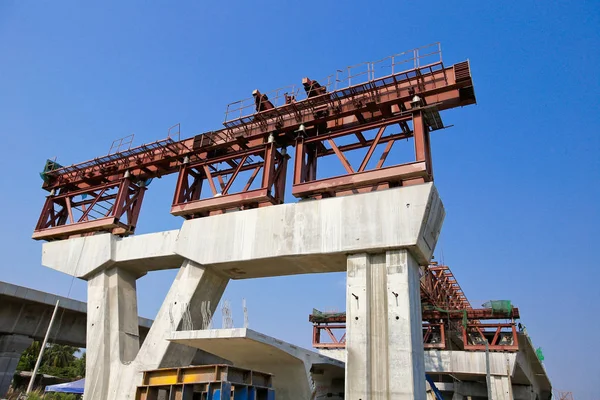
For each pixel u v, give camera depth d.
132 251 31.67
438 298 55.41
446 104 25.09
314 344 60.75
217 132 31.36
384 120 26.02
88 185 38.53
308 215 25.08
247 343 23.36
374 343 21.62
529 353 60.19
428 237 23.33
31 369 74.88
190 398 17.92
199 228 28.83
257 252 25.80
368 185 24.94
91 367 30.17
